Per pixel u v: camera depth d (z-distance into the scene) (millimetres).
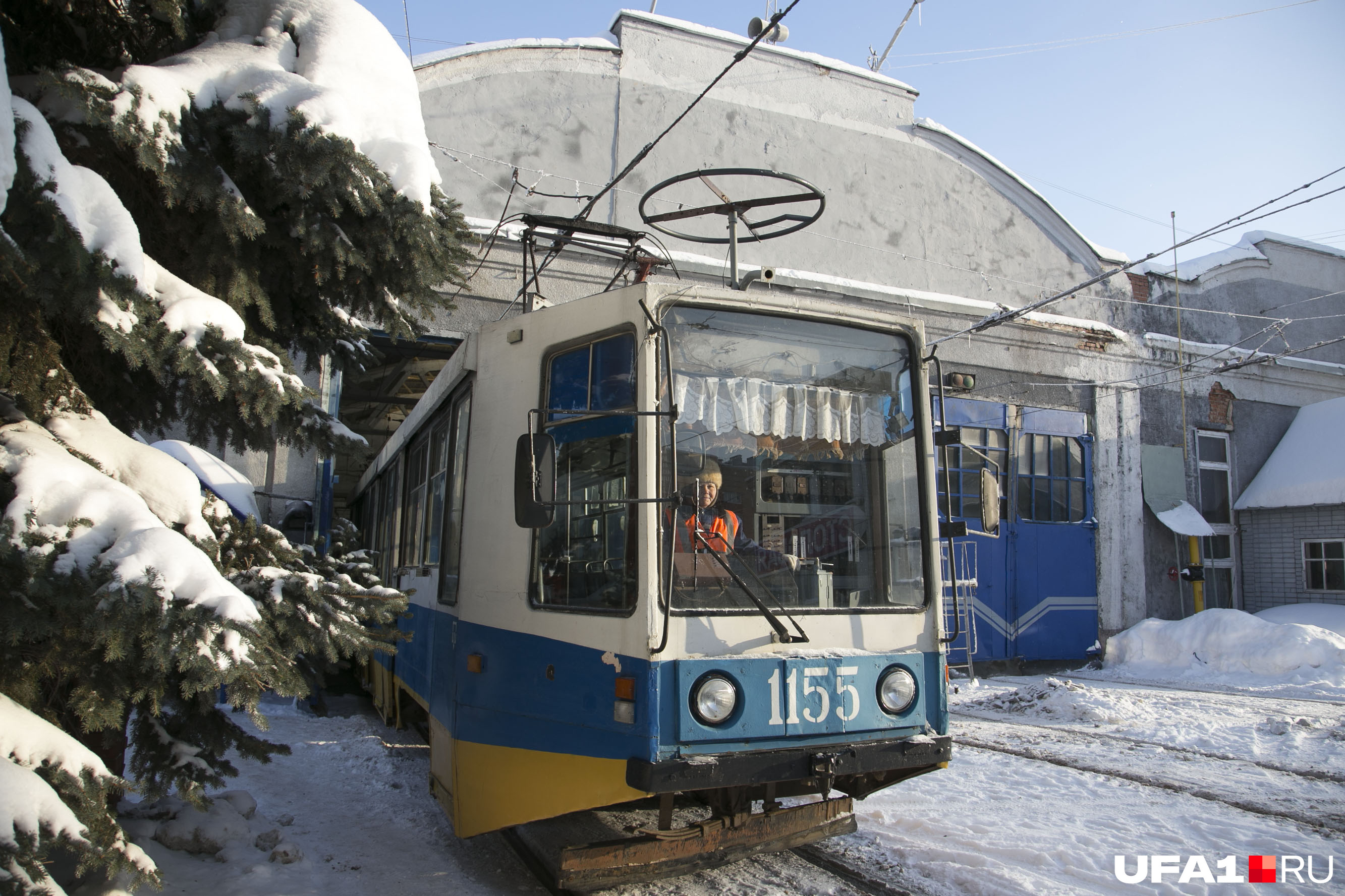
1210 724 9344
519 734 4336
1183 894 4355
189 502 3678
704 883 4520
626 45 15188
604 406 4250
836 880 4570
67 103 3588
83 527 3068
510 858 4930
